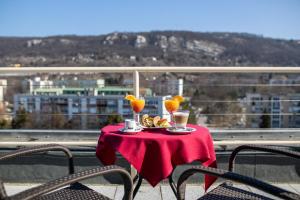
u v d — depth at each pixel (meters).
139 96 2.93
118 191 2.98
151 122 2.38
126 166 3.01
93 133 3.36
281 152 2.02
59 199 1.79
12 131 3.41
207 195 1.87
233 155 2.21
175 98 2.46
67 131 3.38
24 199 1.37
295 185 3.11
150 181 2.06
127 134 2.18
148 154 2.07
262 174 3.15
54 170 3.15
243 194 1.89
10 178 3.16
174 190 2.32
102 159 2.31
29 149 2.01
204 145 2.13
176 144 2.06
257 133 3.40
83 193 1.87
